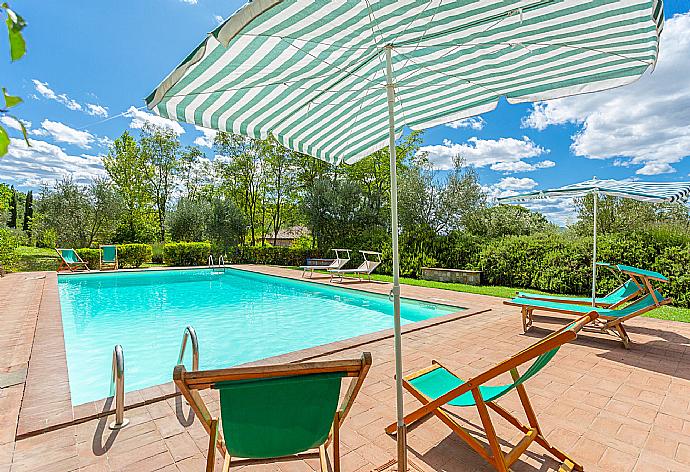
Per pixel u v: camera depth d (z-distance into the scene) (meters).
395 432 3.21
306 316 9.22
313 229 20.34
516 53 2.79
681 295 8.73
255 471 2.77
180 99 2.74
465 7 2.19
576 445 3.10
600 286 10.05
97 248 19.73
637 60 2.80
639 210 15.11
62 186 21.39
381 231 17.78
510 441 3.15
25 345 5.64
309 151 4.07
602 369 4.77
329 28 2.20
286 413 2.17
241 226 22.25
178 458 2.90
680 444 3.11
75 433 3.24
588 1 2.20
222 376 1.93
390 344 5.80
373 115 3.74
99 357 6.34
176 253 20.05
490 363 4.98
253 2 1.53
